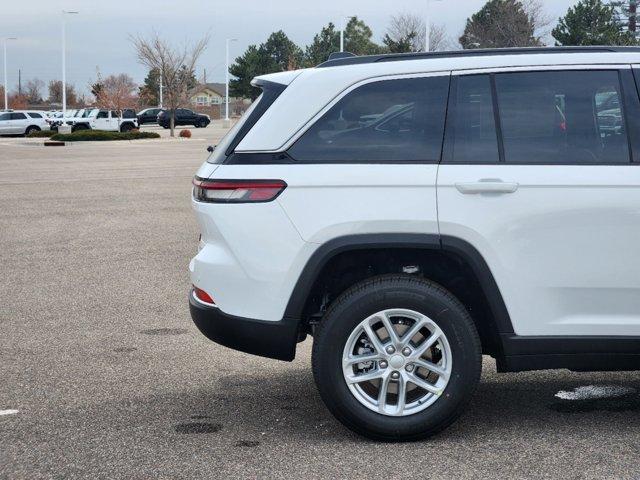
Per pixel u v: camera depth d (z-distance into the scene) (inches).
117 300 339.9
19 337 283.4
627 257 179.9
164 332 290.4
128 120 2260.1
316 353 182.4
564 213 179.3
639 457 174.9
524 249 180.1
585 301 181.9
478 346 181.3
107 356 260.5
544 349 182.2
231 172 184.9
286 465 173.6
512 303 181.3
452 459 175.3
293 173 182.2
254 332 184.2
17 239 496.4
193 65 2237.9
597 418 200.1
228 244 184.2
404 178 180.2
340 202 180.7
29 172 992.9
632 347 181.5
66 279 381.4
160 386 230.2
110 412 208.8
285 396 220.7
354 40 3388.3
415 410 182.7
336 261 188.9
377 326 185.3
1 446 186.4
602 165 180.9
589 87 185.3
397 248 183.6
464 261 181.3
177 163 1156.5
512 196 179.5
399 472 168.7
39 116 2177.7
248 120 187.9
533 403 212.4
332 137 184.5
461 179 179.6
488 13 2155.5
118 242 484.1
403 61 187.9
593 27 2000.5
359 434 186.5
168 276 387.5
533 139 183.2
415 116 184.7
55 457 179.6
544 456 176.2
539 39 1905.8
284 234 181.9
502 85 185.8
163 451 182.5
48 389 227.6
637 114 183.8
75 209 635.5
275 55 4136.3
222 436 191.5
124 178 906.7
